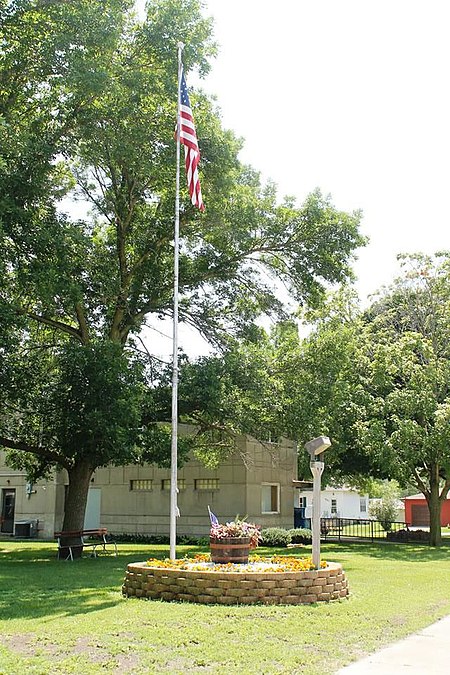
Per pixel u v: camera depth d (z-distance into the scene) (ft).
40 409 67.41
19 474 108.17
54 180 73.56
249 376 76.33
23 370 67.15
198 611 34.45
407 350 95.09
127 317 76.84
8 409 69.15
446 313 101.50
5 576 51.37
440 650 28.04
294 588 37.35
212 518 45.01
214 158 70.23
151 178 70.85
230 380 73.87
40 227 59.41
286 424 79.41
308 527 105.91
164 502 99.30
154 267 77.97
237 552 42.24
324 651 27.22
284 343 85.10
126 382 65.10
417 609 37.60
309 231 76.84
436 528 94.32
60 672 23.68
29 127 63.72
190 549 80.33
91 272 71.15
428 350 94.32
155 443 68.90
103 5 63.98
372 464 99.50
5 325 59.57
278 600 36.86
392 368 93.86
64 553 68.23
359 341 103.81
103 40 61.67
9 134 57.62
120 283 74.02
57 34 60.23
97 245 77.97
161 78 65.77
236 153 74.13
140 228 78.95
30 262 60.34
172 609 35.09
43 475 84.48
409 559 70.13
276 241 78.02
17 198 58.75
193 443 82.48
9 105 62.85
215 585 37.01
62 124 65.31
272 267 81.35
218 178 71.15
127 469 102.94
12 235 57.77
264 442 87.56
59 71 61.93
